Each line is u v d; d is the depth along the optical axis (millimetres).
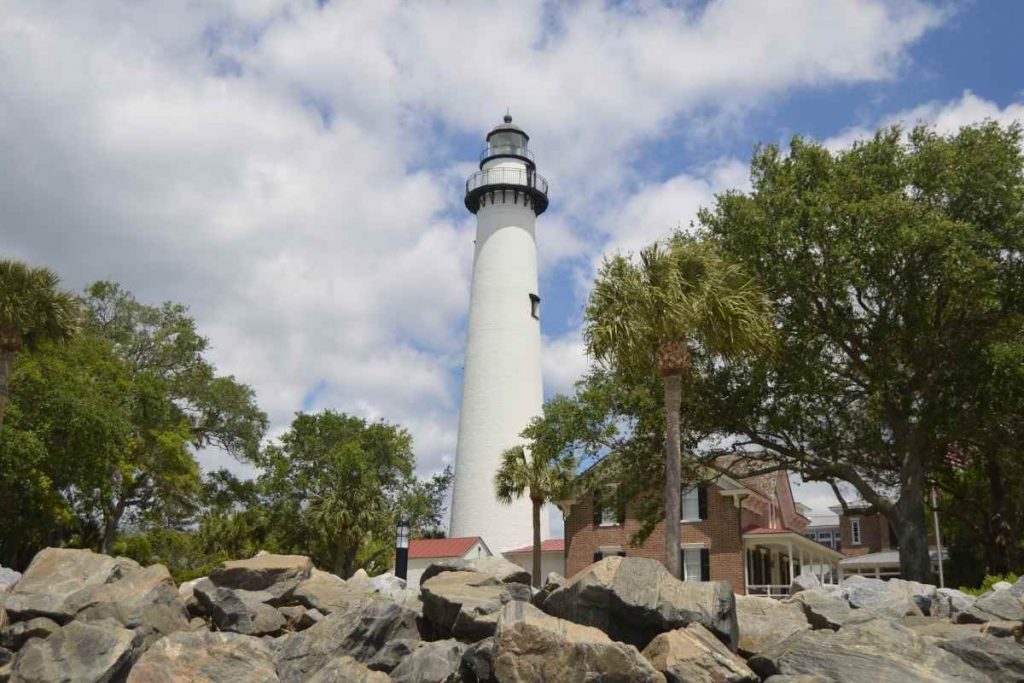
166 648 13539
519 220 54969
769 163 31406
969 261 26094
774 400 30172
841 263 27594
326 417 68438
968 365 27922
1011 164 28047
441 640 16203
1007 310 28109
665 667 12188
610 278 21922
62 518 42250
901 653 12578
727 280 23047
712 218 30328
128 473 44469
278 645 16281
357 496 57750
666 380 21406
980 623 15672
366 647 15969
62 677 14062
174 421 52000
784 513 59688
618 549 44125
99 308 53156
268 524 65500
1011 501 36625
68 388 39969
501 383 52000
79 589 18078
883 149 29453
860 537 73062
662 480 31594
